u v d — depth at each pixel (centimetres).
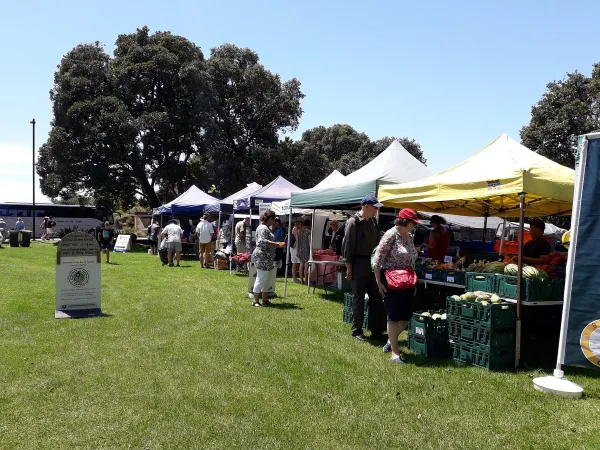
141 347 689
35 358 628
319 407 483
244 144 3825
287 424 443
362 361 632
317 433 427
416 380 561
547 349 714
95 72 3275
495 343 602
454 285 735
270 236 1019
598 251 536
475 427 439
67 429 428
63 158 3188
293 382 553
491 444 407
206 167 3572
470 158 766
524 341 765
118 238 2836
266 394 516
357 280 733
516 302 615
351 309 845
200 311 958
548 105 2895
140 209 5197
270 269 1020
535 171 630
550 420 455
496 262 704
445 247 980
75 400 493
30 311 924
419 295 832
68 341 717
